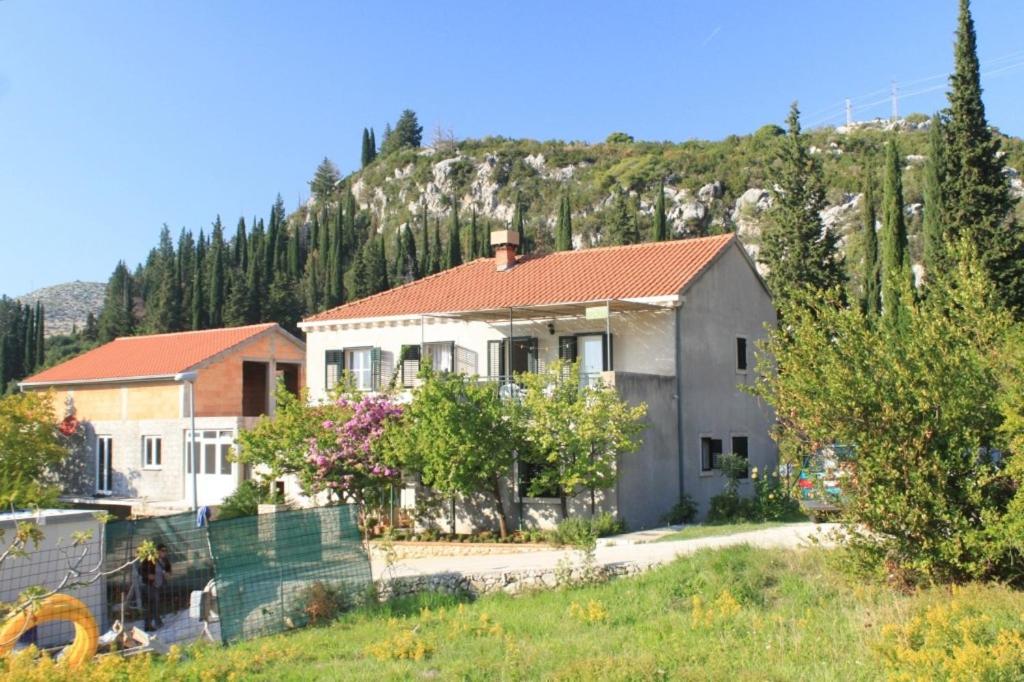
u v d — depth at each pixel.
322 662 12.02
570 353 28.08
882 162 101.12
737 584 13.97
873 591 12.70
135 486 38.50
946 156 34.59
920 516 12.38
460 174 155.25
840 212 92.56
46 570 14.77
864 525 13.31
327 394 28.55
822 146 111.38
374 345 31.92
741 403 30.61
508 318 28.52
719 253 29.70
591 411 22.80
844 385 12.84
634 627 12.51
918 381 12.76
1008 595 11.48
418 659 11.65
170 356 40.44
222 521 14.72
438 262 101.25
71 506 37.16
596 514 24.05
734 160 120.75
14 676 9.59
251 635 14.52
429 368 24.33
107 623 15.45
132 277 130.88
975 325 13.33
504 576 16.81
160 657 13.15
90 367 42.38
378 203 164.50
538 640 12.17
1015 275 33.25
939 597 11.77
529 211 139.00
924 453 12.66
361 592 16.23
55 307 183.62
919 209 81.88
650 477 25.33
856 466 13.05
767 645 10.55
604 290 28.00
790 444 14.16
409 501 27.97
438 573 17.25
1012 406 12.16
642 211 117.81
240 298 85.06
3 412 25.38
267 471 29.94
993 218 33.31
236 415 39.38
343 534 16.34
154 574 15.96
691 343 27.73
